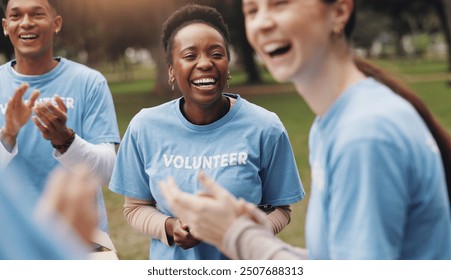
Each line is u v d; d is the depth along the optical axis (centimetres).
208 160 266
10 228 103
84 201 116
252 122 270
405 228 152
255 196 267
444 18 2938
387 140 142
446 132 169
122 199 757
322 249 162
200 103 264
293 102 2002
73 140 312
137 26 2552
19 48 335
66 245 108
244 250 163
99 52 2830
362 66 171
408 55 5228
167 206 271
